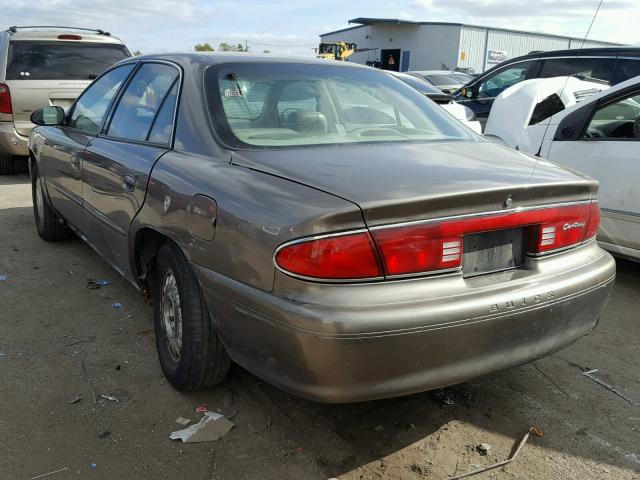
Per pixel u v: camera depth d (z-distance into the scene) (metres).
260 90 3.14
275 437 2.71
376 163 2.60
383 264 2.17
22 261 5.03
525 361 2.51
